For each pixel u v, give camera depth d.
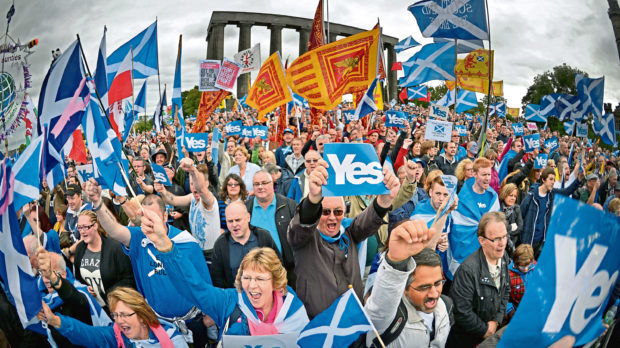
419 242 2.29
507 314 4.02
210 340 3.89
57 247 4.55
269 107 8.79
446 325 2.99
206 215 5.16
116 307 3.07
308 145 8.84
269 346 2.79
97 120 3.68
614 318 2.29
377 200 2.99
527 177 7.55
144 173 8.16
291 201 5.01
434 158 8.86
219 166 8.93
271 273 2.96
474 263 3.60
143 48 9.62
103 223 3.70
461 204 5.11
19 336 3.39
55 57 3.64
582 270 1.86
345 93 7.15
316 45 8.55
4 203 2.91
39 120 3.49
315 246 3.11
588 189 4.64
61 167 4.19
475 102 13.60
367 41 7.02
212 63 9.92
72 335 3.13
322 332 2.69
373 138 9.38
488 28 6.71
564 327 1.88
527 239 6.19
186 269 3.03
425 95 19.30
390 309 2.54
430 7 7.05
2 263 2.90
